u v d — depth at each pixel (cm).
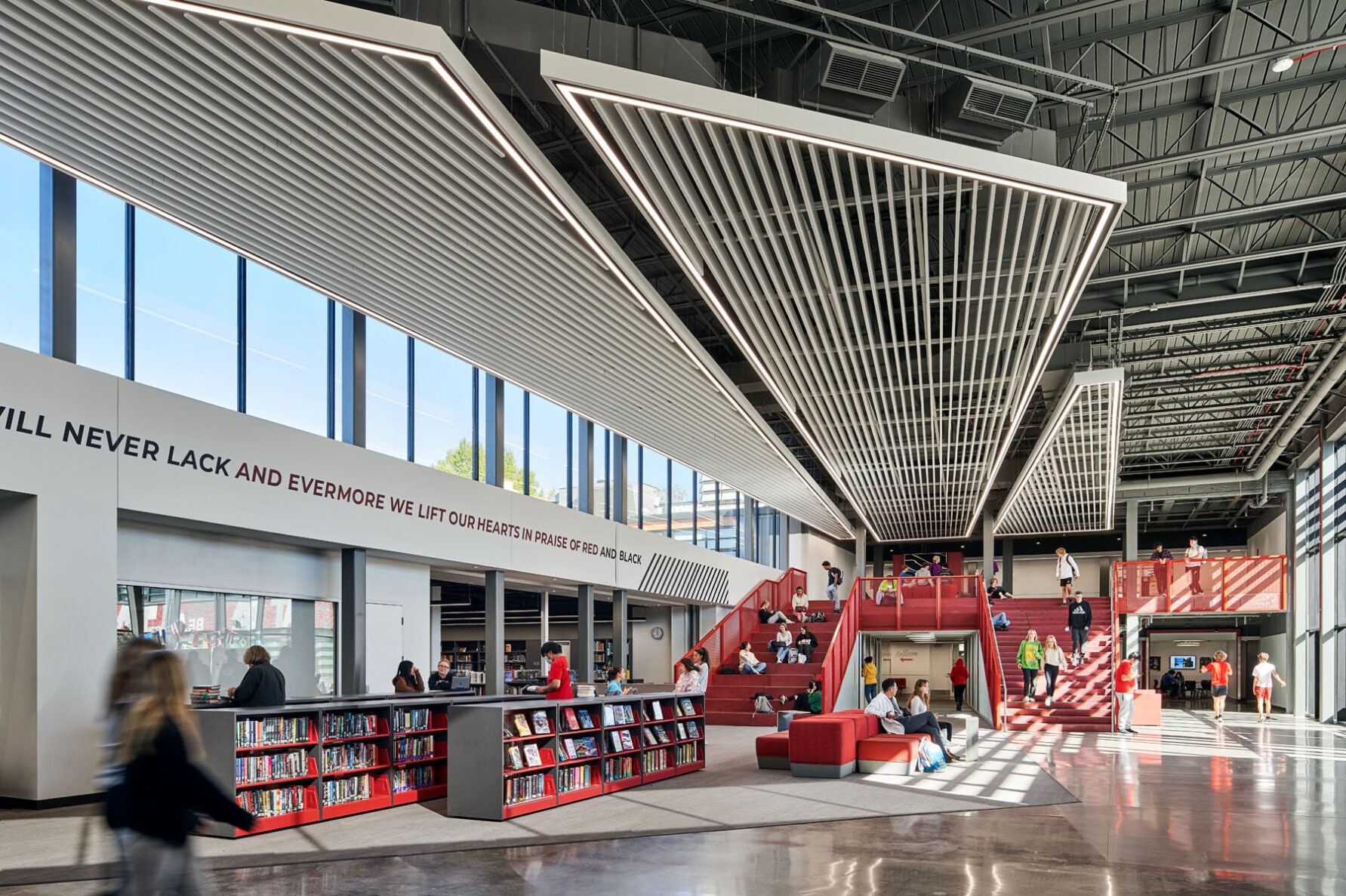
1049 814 923
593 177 1259
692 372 1537
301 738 873
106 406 1024
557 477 2152
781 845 777
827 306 1190
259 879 661
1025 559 4188
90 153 814
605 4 970
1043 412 2319
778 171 847
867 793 1059
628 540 2325
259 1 608
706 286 1102
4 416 913
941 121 900
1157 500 3372
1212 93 1130
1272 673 2183
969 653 2580
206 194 887
